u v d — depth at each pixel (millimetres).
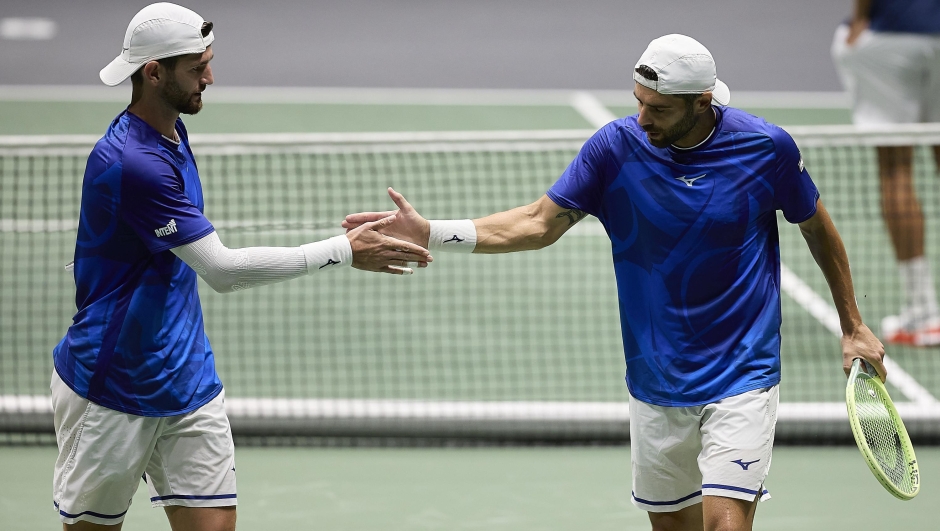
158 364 12883
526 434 21484
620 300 13938
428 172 37531
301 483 19688
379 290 29906
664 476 13992
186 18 12594
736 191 13172
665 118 12797
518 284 30547
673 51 12570
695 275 13312
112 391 12836
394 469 20406
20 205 34781
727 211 13172
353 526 17969
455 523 18125
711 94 12781
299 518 18250
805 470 20328
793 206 13586
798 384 23875
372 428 21469
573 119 49625
